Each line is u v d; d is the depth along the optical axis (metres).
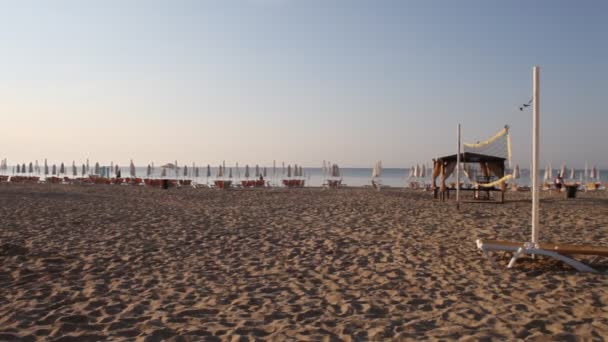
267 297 4.45
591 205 14.41
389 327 3.59
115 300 4.30
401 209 12.65
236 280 5.09
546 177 31.94
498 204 14.76
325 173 36.44
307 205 13.92
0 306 4.09
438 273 5.38
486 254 5.68
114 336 3.41
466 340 3.28
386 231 8.55
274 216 10.94
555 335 3.35
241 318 3.81
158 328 3.56
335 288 4.76
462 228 8.94
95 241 7.36
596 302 4.17
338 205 13.88
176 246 7.06
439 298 4.38
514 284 4.84
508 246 5.70
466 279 5.09
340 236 8.01
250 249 6.86
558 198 18.20
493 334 3.40
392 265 5.81
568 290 4.59
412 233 8.32
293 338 3.37
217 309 4.05
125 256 6.28
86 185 26.59
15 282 4.88
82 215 10.70
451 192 22.05
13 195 16.75
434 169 17.08
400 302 4.27
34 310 3.98
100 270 5.49
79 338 3.36
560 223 9.77
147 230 8.58
